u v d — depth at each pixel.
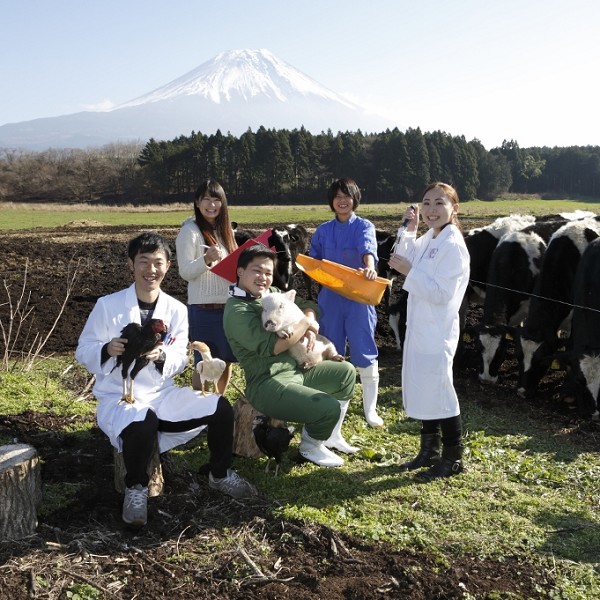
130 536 4.21
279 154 73.25
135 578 3.79
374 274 5.61
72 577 3.74
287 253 6.34
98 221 34.38
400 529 4.36
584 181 88.38
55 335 9.60
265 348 4.82
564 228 8.41
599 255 7.32
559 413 7.10
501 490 4.99
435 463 5.26
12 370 7.48
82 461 5.16
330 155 75.81
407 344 5.13
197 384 5.30
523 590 3.80
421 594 3.71
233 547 4.08
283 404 4.83
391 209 46.53
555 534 4.40
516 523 4.50
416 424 6.29
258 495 4.76
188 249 5.70
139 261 4.63
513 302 9.03
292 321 4.77
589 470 5.47
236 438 5.40
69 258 17.20
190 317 5.88
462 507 4.69
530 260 9.01
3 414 5.99
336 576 3.85
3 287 12.90
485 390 7.88
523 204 65.88
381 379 7.85
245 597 3.65
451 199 5.06
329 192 6.09
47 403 6.42
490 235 10.41
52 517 4.40
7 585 3.64
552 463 5.60
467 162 76.50
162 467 5.05
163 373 4.69
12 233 25.77
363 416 6.42
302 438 5.32
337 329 6.07
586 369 6.91
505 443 6.03
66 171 81.12
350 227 6.10
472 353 9.27
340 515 4.49
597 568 4.03
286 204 71.38
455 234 5.00
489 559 4.09
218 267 5.46
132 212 45.84
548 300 8.02
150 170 77.62
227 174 74.69
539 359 7.56
